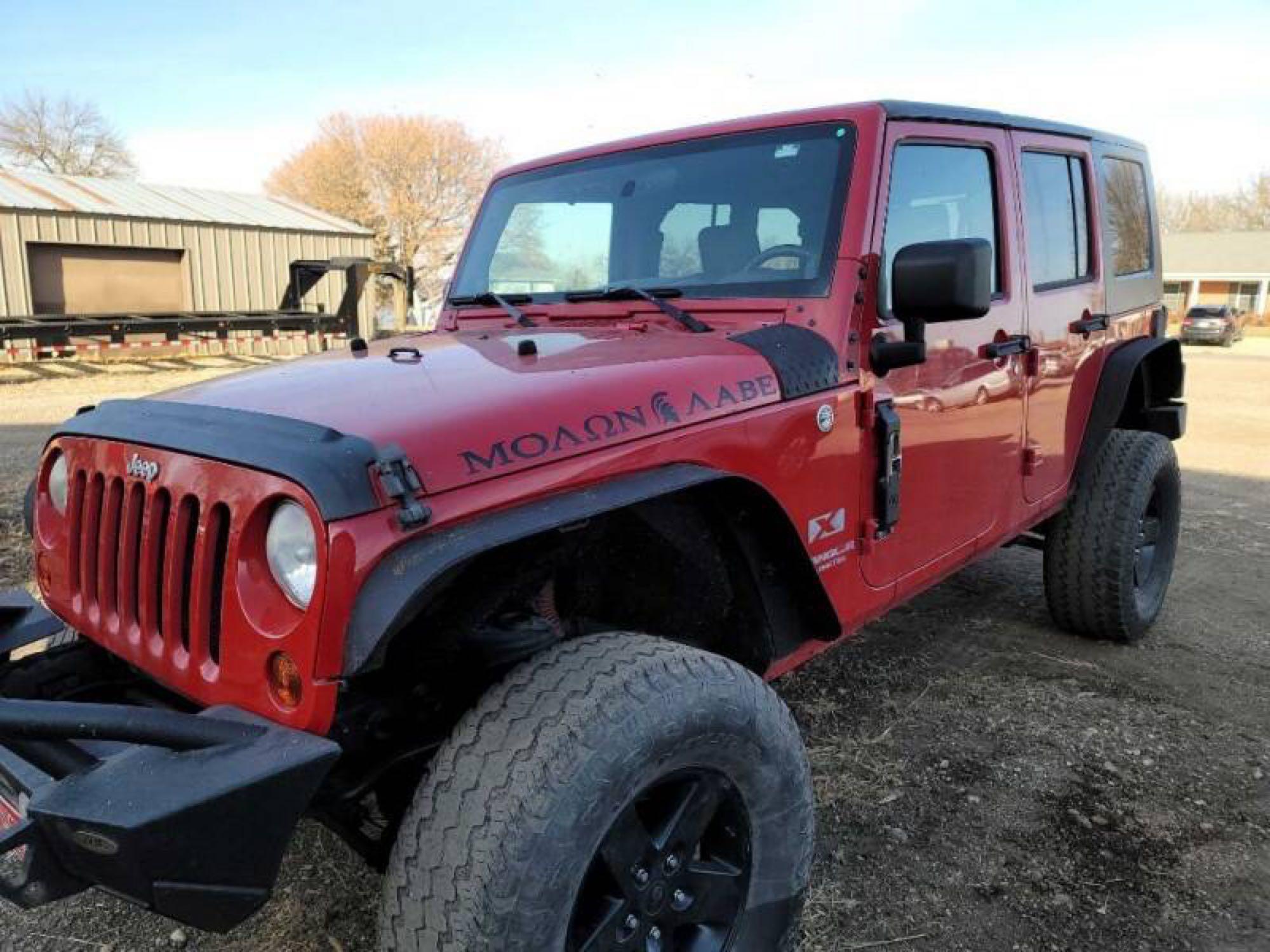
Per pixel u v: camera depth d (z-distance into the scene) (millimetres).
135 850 1488
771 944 2146
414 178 46531
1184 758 3352
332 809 1979
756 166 2908
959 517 3189
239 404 2027
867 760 3320
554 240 3355
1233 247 53156
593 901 1864
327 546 1617
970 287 2367
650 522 2180
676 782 1961
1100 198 4098
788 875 2156
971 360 3145
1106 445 4203
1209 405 14625
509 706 1798
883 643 4379
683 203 3012
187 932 2498
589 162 3365
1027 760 3334
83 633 2197
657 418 2135
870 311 2676
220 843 1551
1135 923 2512
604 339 2643
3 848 1554
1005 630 4551
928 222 2973
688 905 1992
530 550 1921
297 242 22250
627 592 2479
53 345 17156
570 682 1823
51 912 2584
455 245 47656
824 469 2541
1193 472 8844
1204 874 2713
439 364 2328
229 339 19984
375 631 1600
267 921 2539
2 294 17531
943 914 2547
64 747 1797
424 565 1646
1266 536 6430
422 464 1742
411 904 1704
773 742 2064
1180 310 53719
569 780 1699
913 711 3691
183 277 20328
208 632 1821
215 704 1813
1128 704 3758
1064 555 4195
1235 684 3967
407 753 2039
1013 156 3436
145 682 2330
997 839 2879
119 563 2033
